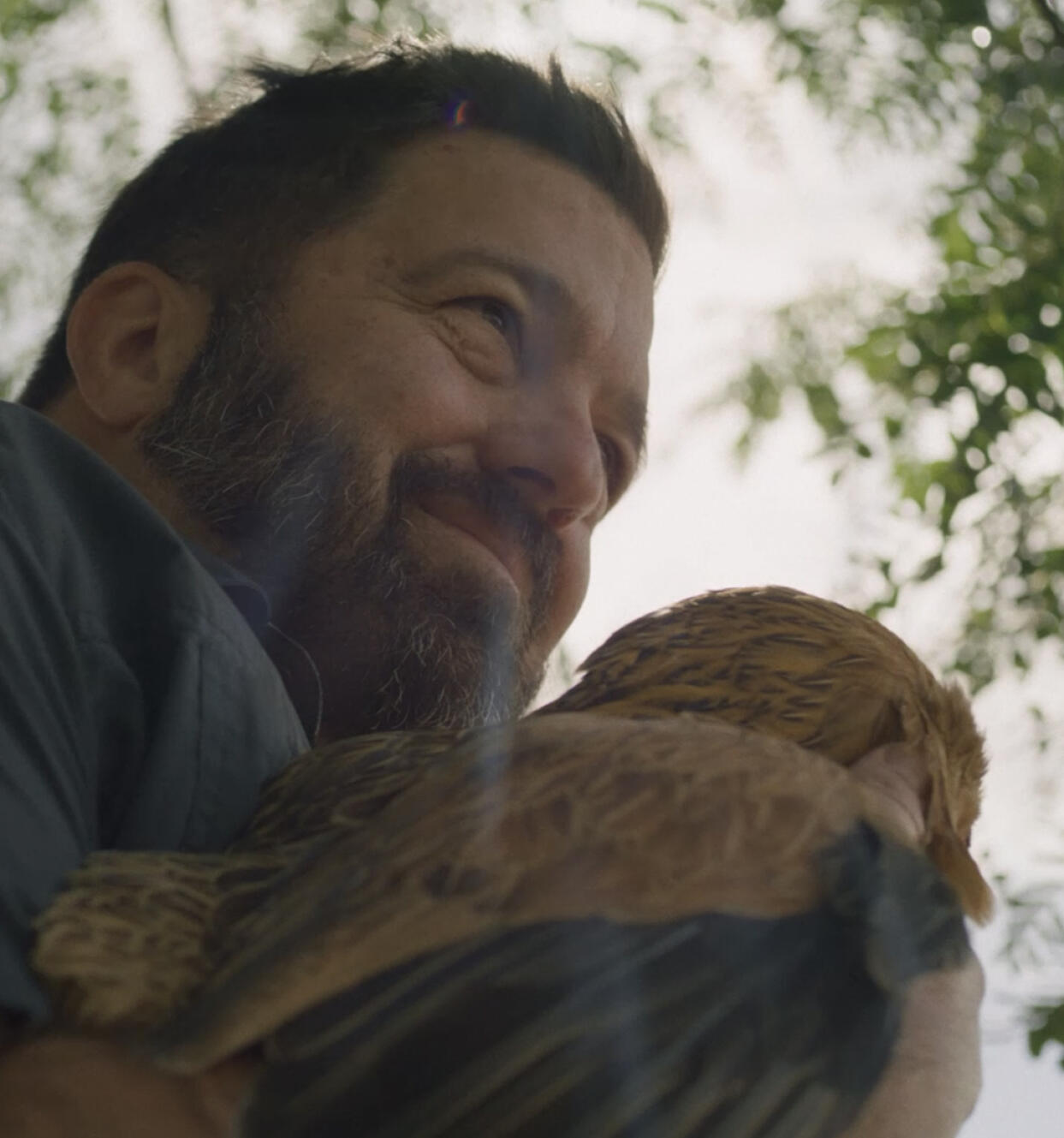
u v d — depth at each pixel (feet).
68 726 5.64
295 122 9.43
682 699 6.24
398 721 8.56
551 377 9.20
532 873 4.27
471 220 9.09
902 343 14.38
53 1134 4.12
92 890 4.73
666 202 10.31
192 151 9.66
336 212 9.00
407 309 8.87
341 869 4.45
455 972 4.08
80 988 4.39
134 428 8.88
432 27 13.02
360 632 8.41
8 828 4.95
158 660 6.15
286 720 6.65
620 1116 3.97
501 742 4.75
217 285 9.01
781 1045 4.26
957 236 14.52
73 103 14.26
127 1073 4.23
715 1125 4.11
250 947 4.34
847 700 6.30
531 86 9.63
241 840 5.74
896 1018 4.58
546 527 9.07
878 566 13.43
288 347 8.74
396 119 9.29
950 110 14.33
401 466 8.60
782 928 4.41
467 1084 3.94
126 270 9.14
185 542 7.55
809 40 14.25
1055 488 13.82
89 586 6.18
